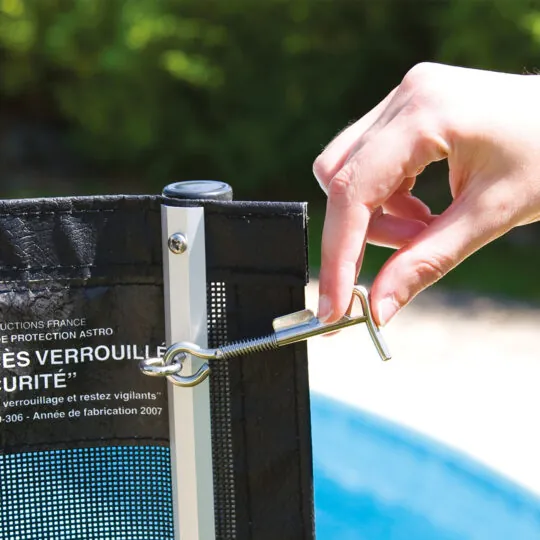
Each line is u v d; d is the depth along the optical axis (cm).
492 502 181
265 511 103
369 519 178
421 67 111
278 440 102
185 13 674
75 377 103
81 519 107
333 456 199
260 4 659
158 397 104
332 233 101
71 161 795
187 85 705
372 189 101
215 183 103
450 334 434
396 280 104
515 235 591
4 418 103
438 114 104
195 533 102
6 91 793
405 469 194
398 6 654
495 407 354
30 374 103
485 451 317
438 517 178
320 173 114
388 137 102
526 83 109
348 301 99
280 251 98
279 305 99
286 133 702
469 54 582
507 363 399
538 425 336
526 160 106
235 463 102
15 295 101
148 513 107
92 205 100
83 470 106
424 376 386
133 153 746
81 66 713
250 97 696
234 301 100
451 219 107
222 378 101
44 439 104
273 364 101
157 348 103
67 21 701
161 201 100
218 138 712
